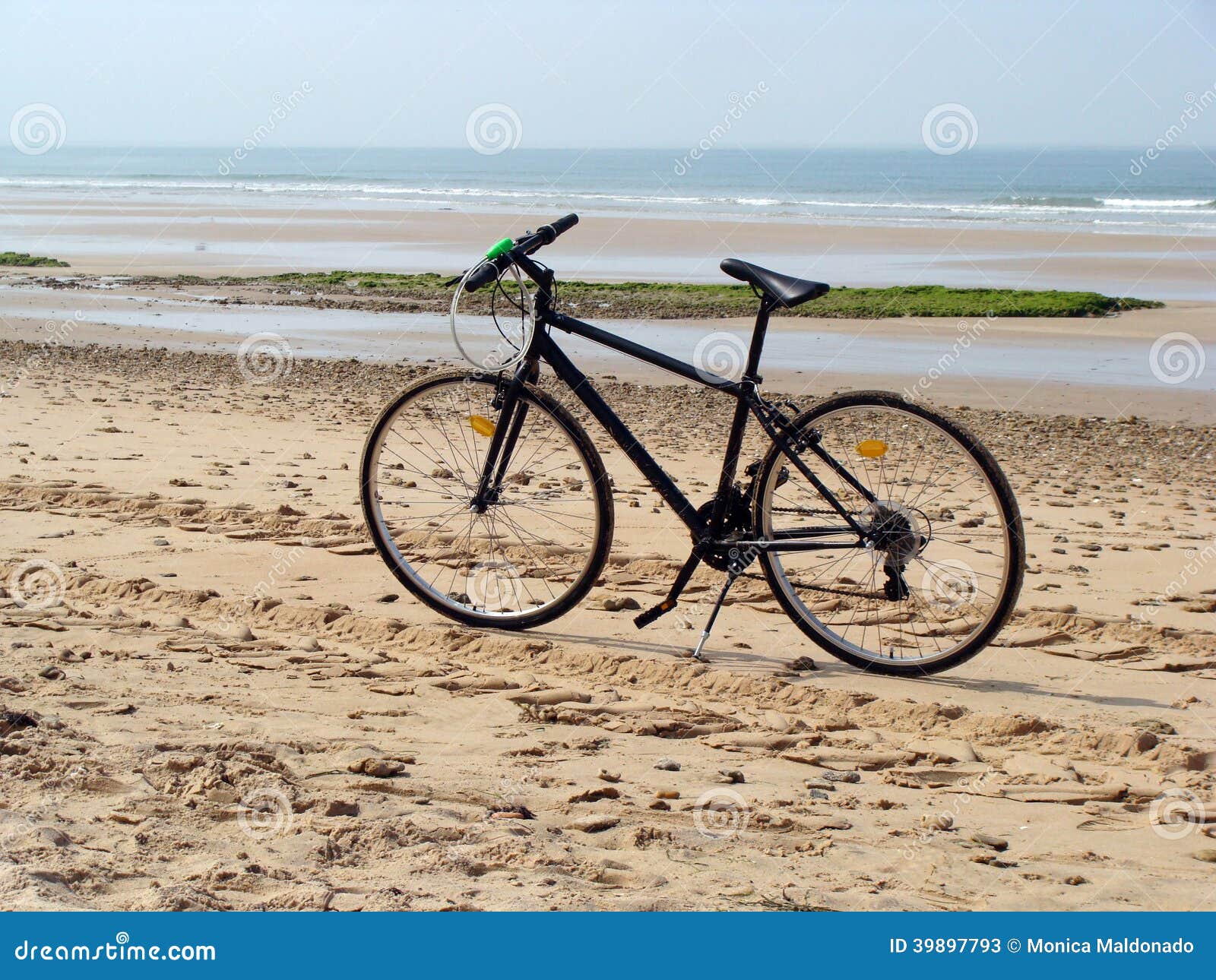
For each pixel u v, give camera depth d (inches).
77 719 130.3
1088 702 162.2
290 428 385.4
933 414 167.2
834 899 100.3
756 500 174.1
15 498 259.0
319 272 1009.5
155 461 310.2
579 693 155.9
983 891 105.3
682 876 103.6
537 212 1801.2
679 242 1283.2
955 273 1007.6
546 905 93.0
